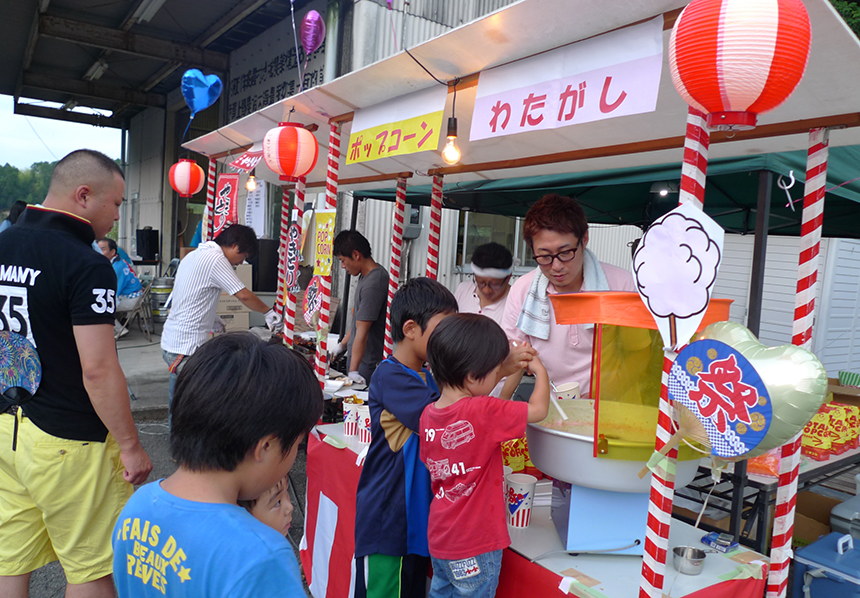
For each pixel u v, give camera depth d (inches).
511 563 59.9
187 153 476.7
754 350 41.8
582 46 61.1
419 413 61.4
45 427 66.1
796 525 112.0
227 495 32.9
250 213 204.4
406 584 67.7
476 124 74.2
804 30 38.3
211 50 374.6
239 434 30.9
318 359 121.5
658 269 47.3
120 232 644.1
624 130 90.6
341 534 81.7
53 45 385.7
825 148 63.2
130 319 290.0
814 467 96.0
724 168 93.5
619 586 52.9
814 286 61.5
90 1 309.7
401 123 90.3
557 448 56.9
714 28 38.5
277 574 29.2
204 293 135.1
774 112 64.8
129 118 601.6
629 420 56.1
